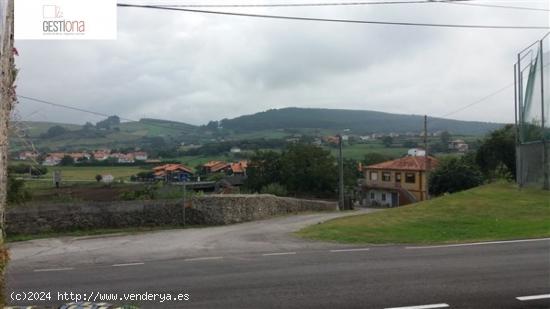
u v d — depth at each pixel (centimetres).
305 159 5462
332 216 2275
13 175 1658
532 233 1258
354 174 6575
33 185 2366
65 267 1034
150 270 956
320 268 909
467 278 790
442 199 1991
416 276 815
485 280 773
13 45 443
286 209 2644
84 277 903
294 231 1558
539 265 875
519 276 795
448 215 1620
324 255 1066
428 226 1454
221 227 1830
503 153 3828
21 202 1806
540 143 1919
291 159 5444
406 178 6159
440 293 705
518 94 2094
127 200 1956
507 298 673
